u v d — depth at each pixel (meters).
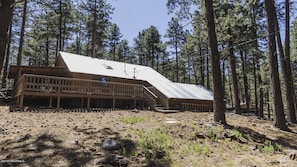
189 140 7.75
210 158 6.23
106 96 16.88
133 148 6.15
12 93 19.89
